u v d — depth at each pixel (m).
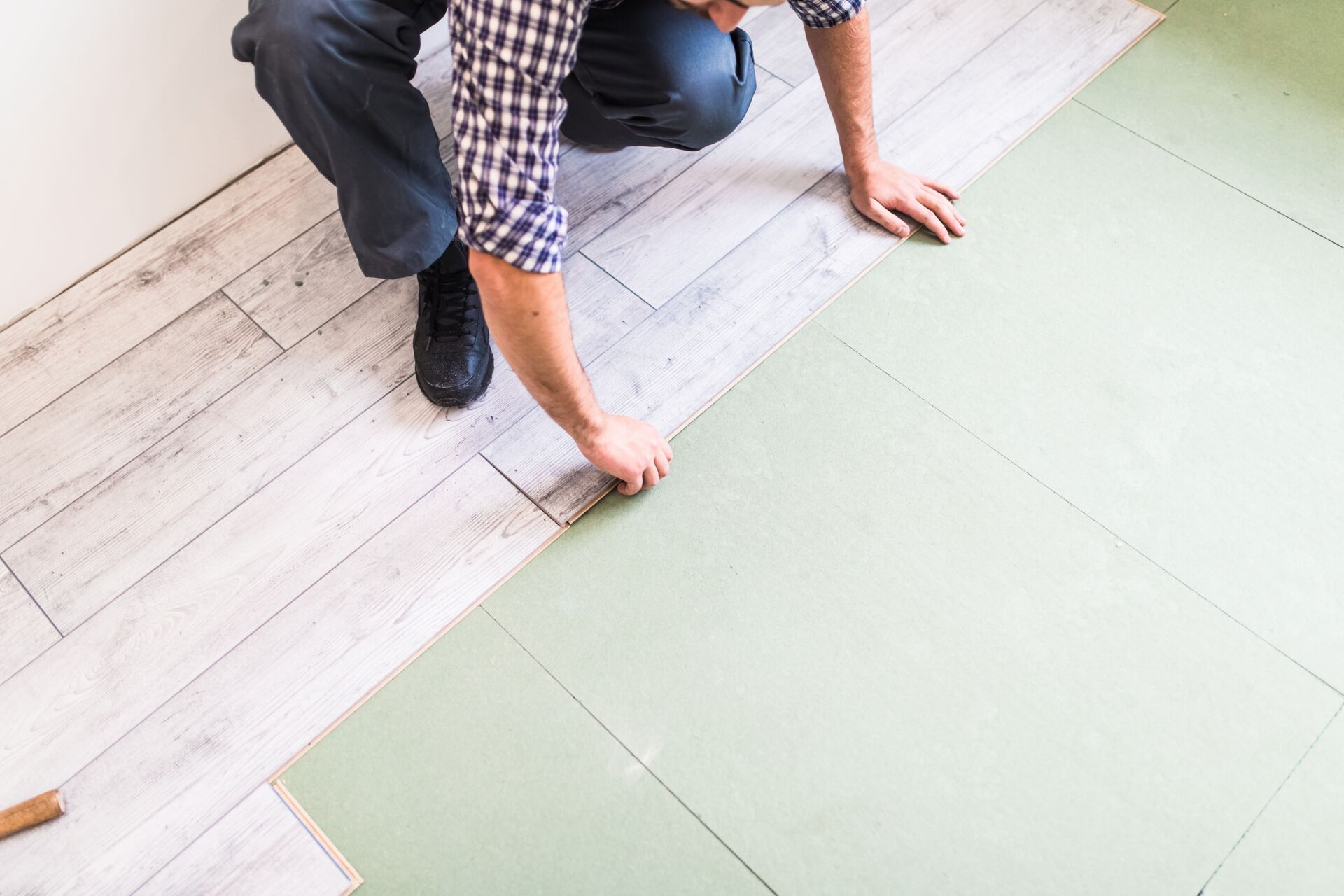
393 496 1.28
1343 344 1.34
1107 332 1.37
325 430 1.34
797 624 1.17
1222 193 1.49
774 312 1.40
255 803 1.09
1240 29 1.67
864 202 1.47
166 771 1.11
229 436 1.33
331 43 1.06
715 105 1.31
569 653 1.17
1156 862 1.03
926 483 1.26
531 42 0.75
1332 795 1.06
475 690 1.15
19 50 1.25
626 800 1.08
